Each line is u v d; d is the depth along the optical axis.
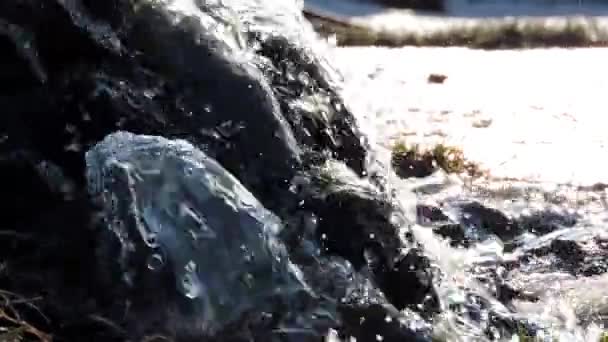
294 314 4.68
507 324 6.01
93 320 4.61
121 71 5.04
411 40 24.11
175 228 4.64
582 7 31.72
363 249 5.04
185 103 5.07
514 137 13.69
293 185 5.08
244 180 5.03
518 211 9.16
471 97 16.59
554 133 14.10
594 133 14.16
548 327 6.34
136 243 4.62
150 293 4.57
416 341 4.86
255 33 5.64
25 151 4.84
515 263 8.13
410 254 5.21
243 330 4.59
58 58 5.00
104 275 4.62
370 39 23.78
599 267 8.12
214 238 4.65
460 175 11.08
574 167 12.05
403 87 17.23
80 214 4.72
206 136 5.04
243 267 4.65
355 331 4.77
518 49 23.39
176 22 5.18
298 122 5.41
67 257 4.68
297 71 5.66
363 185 5.22
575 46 24.05
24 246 4.72
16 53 4.96
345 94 5.98
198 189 4.73
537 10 31.50
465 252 7.89
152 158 4.75
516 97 16.73
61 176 4.80
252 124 5.11
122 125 4.95
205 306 4.55
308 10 27.95
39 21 4.99
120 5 5.11
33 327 4.52
